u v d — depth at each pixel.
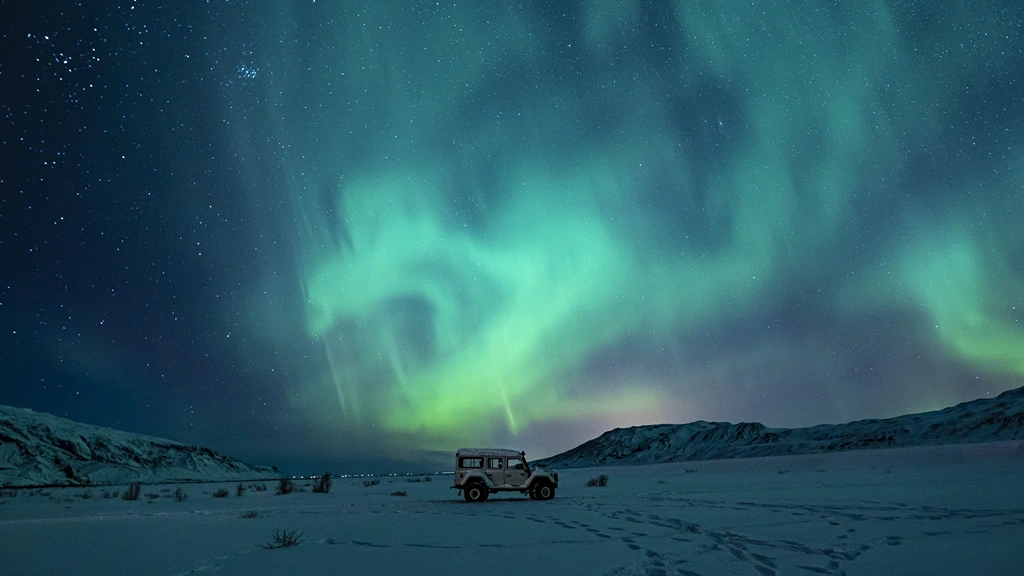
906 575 8.08
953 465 45.12
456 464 27.55
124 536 14.41
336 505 25.97
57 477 119.06
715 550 10.68
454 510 21.50
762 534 12.54
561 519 16.98
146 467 137.50
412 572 9.05
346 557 10.50
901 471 40.69
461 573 8.92
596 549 11.08
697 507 19.47
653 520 15.98
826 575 8.31
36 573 9.70
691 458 147.88
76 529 16.59
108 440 142.38
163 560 10.59
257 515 20.38
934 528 12.73
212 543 12.76
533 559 10.07
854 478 33.81
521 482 27.05
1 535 15.28
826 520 14.73
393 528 15.16
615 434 189.38
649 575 8.60
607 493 29.61
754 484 32.66
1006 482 25.16
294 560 10.27
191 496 40.25
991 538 11.20
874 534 12.08
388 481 67.00
